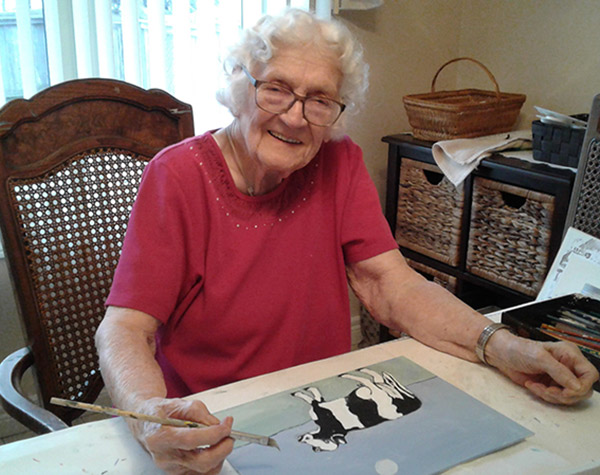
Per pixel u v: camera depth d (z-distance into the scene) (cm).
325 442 71
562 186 158
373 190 119
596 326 101
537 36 212
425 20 230
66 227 124
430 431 74
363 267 116
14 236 117
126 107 128
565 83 206
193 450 63
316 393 82
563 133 162
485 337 92
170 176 100
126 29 176
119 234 131
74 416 128
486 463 69
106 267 130
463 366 93
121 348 86
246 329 105
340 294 117
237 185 106
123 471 67
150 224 98
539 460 70
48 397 124
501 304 211
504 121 202
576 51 200
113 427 75
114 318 93
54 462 69
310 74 94
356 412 78
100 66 175
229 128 107
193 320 105
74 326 127
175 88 192
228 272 104
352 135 229
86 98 123
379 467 67
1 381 105
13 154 116
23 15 159
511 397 84
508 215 176
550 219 163
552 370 82
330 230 115
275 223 107
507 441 72
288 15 95
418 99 200
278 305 107
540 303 107
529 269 173
